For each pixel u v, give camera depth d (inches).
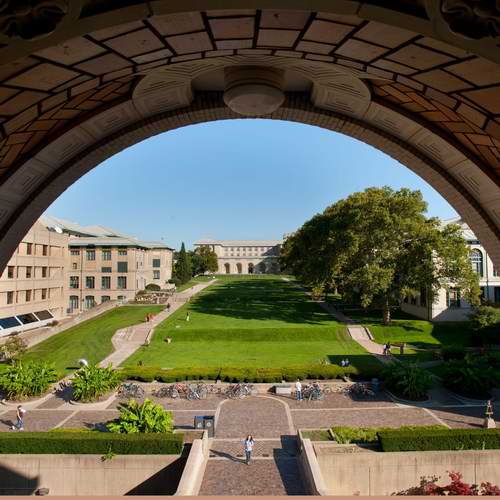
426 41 147.2
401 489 498.9
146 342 1318.9
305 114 310.0
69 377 954.1
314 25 150.5
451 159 282.7
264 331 1396.4
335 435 594.2
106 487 509.7
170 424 601.3
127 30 143.6
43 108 203.2
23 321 1547.7
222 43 169.5
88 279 2305.6
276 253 6146.7
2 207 281.1
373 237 1417.3
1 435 546.9
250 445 542.0
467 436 545.3
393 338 1358.3
